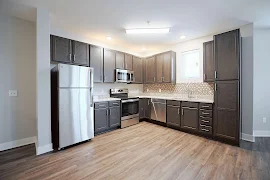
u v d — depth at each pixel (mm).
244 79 3084
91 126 3072
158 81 4684
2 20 2639
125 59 4535
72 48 3307
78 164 2133
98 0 2189
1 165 2098
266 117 3395
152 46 4742
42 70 2467
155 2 2240
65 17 2750
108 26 3148
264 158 2303
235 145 2824
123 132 3668
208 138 3217
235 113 2824
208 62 3420
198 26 3137
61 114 2605
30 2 2248
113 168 2033
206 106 3250
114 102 3887
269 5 2312
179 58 4391
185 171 1960
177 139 3158
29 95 2959
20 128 2844
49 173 1905
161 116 4273
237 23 2988
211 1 2211
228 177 1822
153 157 2350
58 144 2613
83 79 2930
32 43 2998
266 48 3381
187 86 4215
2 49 2648
